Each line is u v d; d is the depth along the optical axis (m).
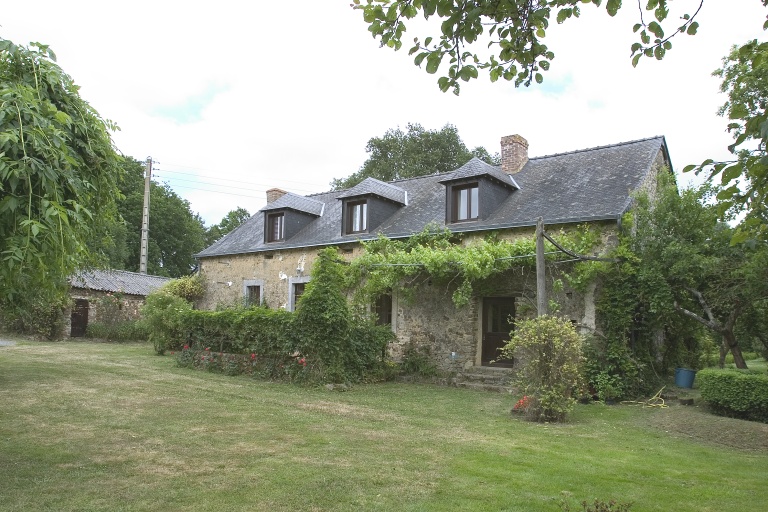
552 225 12.16
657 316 11.20
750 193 3.18
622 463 6.01
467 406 9.56
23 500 4.31
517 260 11.72
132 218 35.25
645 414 9.27
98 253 5.77
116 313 21.80
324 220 18.23
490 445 6.63
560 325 8.76
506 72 4.32
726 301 10.45
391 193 16.50
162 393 9.59
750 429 7.65
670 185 11.52
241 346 12.61
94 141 4.79
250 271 18.42
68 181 4.13
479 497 4.68
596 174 13.71
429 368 13.09
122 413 7.81
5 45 4.18
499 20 3.89
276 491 4.69
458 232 13.50
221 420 7.57
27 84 4.30
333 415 8.23
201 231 44.16
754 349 15.59
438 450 6.29
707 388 9.06
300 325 11.52
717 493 5.03
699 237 10.71
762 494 5.04
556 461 5.96
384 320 14.95
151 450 5.92
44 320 19.50
